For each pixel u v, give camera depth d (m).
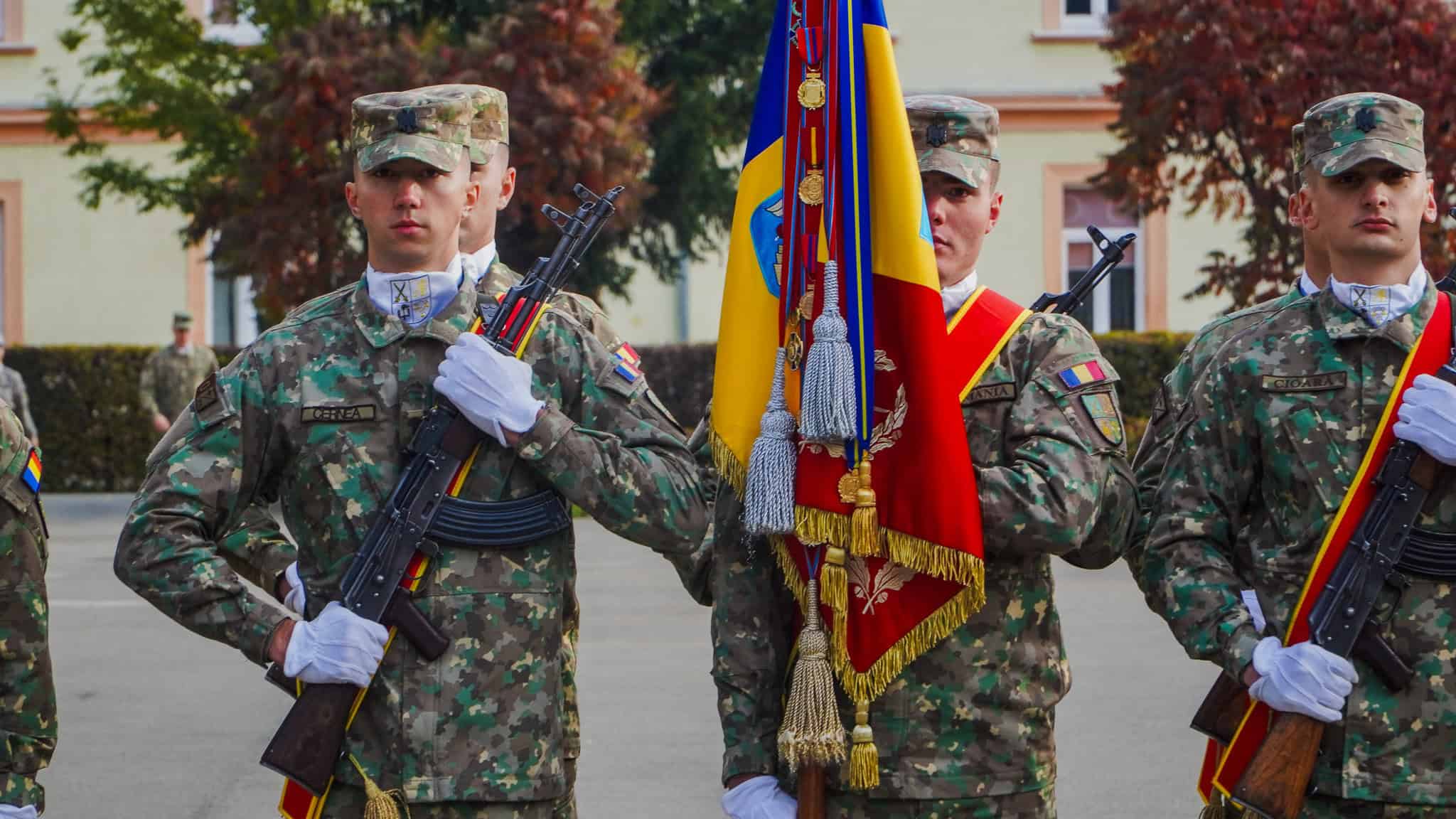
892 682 10.91
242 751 19.98
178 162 49.34
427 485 10.75
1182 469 11.37
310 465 10.98
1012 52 56.72
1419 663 10.64
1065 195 57.16
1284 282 39.78
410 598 10.71
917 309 10.77
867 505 10.68
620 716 21.30
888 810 10.88
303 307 11.53
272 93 42.81
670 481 10.89
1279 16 37.88
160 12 47.88
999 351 11.29
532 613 10.88
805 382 10.73
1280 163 38.88
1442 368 10.76
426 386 11.03
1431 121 37.12
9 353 51.56
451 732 10.66
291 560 11.64
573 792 11.51
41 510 12.24
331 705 10.53
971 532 10.59
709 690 22.56
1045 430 10.92
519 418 10.63
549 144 43.34
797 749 10.65
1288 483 11.05
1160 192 47.06
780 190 11.31
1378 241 11.07
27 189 58.06
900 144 10.92
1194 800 17.72
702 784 18.48
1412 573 10.66
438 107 11.09
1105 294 56.97
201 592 10.72
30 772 12.02
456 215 11.24
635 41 49.69
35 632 12.01
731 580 11.20
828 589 10.77
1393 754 10.64
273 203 43.88
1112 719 20.88
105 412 51.72
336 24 43.72
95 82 57.75
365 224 11.28
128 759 19.64
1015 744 10.95
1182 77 38.97
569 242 11.29
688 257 53.56
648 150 47.28
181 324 48.53
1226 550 11.30
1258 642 10.65
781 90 11.38
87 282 58.22
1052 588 11.34
